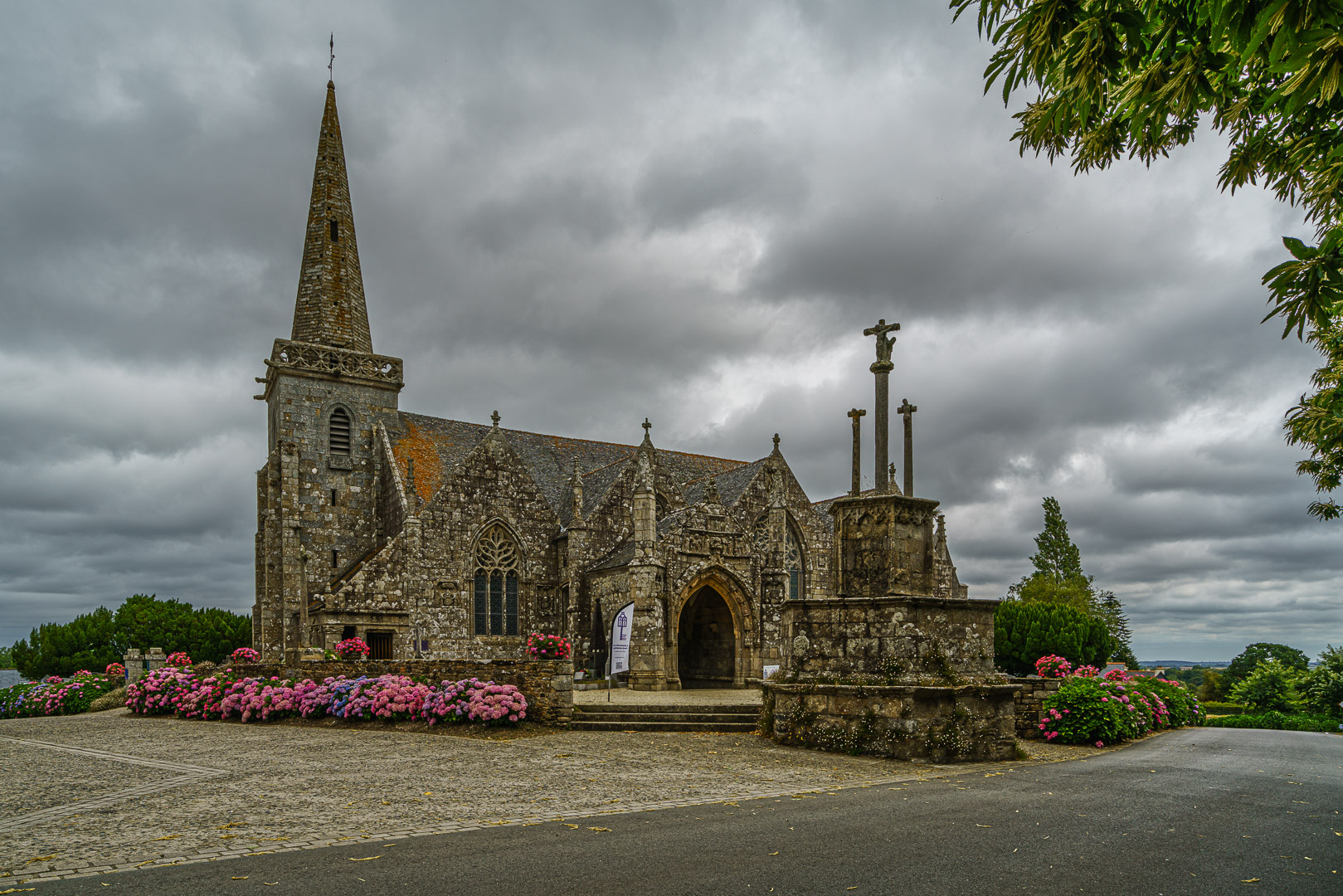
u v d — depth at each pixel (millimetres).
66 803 13102
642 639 36438
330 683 26734
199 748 20281
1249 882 8398
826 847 9539
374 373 45625
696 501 48312
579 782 14508
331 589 40281
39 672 80062
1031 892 7957
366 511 44281
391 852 9312
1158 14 7258
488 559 42250
